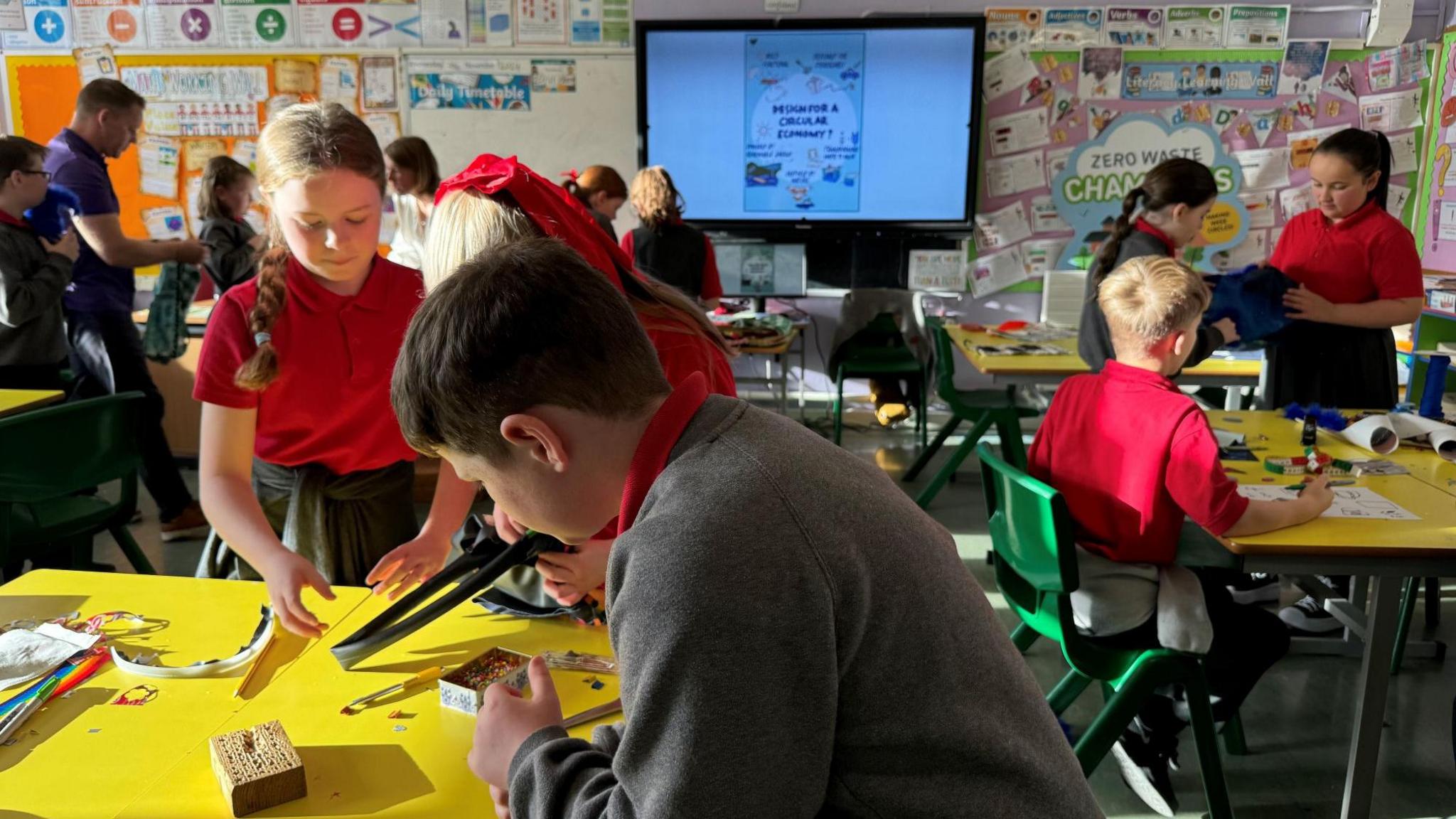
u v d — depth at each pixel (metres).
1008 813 0.69
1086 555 1.99
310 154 1.31
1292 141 5.16
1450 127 4.84
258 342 1.37
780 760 0.63
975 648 0.71
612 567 0.68
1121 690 1.88
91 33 5.33
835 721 0.67
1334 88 5.10
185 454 4.57
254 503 1.39
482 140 5.41
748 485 0.66
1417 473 2.24
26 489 2.18
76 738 1.10
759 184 5.40
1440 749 2.36
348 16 5.27
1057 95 5.23
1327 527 1.90
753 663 0.62
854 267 5.54
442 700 1.17
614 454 0.72
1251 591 3.00
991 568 3.46
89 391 3.72
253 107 5.36
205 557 1.68
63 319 3.39
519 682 1.18
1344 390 2.97
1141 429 1.90
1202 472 1.82
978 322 5.54
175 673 1.23
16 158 3.09
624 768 0.65
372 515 1.58
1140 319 1.93
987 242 5.44
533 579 1.37
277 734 1.05
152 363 4.47
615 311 0.72
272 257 1.43
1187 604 1.86
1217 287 2.89
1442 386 2.62
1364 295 2.95
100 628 1.36
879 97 5.25
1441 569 1.85
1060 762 0.74
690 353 1.18
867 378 5.48
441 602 1.06
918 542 0.71
